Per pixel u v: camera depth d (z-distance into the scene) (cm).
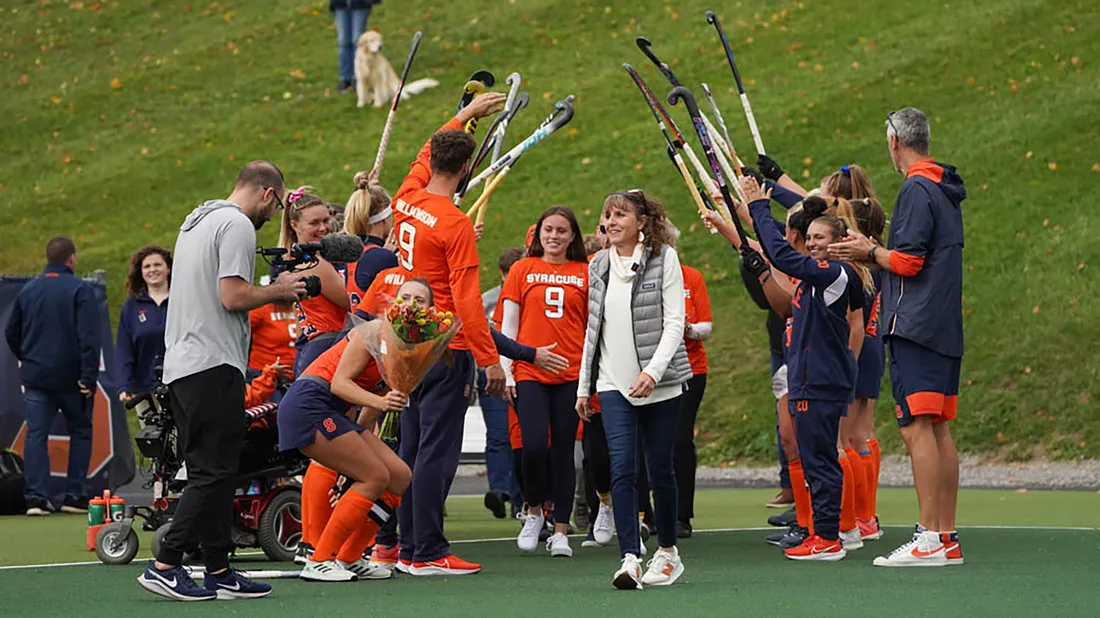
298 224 2364
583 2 8588
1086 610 1734
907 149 2322
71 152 7694
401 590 2003
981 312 5056
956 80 6806
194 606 1847
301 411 2042
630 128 6988
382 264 2377
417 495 2195
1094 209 5525
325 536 2116
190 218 1947
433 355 2006
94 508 2592
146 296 3422
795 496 2595
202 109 8050
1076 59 6731
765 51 7550
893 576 2108
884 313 2291
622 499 2019
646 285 2050
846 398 2353
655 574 2031
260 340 2611
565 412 2550
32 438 3553
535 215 6316
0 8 9506
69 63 8788
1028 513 3238
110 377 3891
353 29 7956
